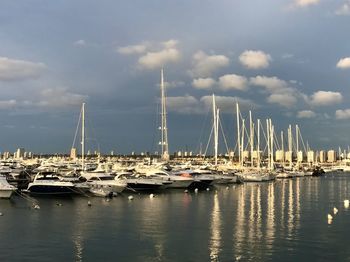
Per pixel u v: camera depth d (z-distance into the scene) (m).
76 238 34.88
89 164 111.19
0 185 57.91
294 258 29.39
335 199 66.31
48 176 65.19
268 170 126.50
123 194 68.94
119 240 34.19
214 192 76.12
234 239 34.72
